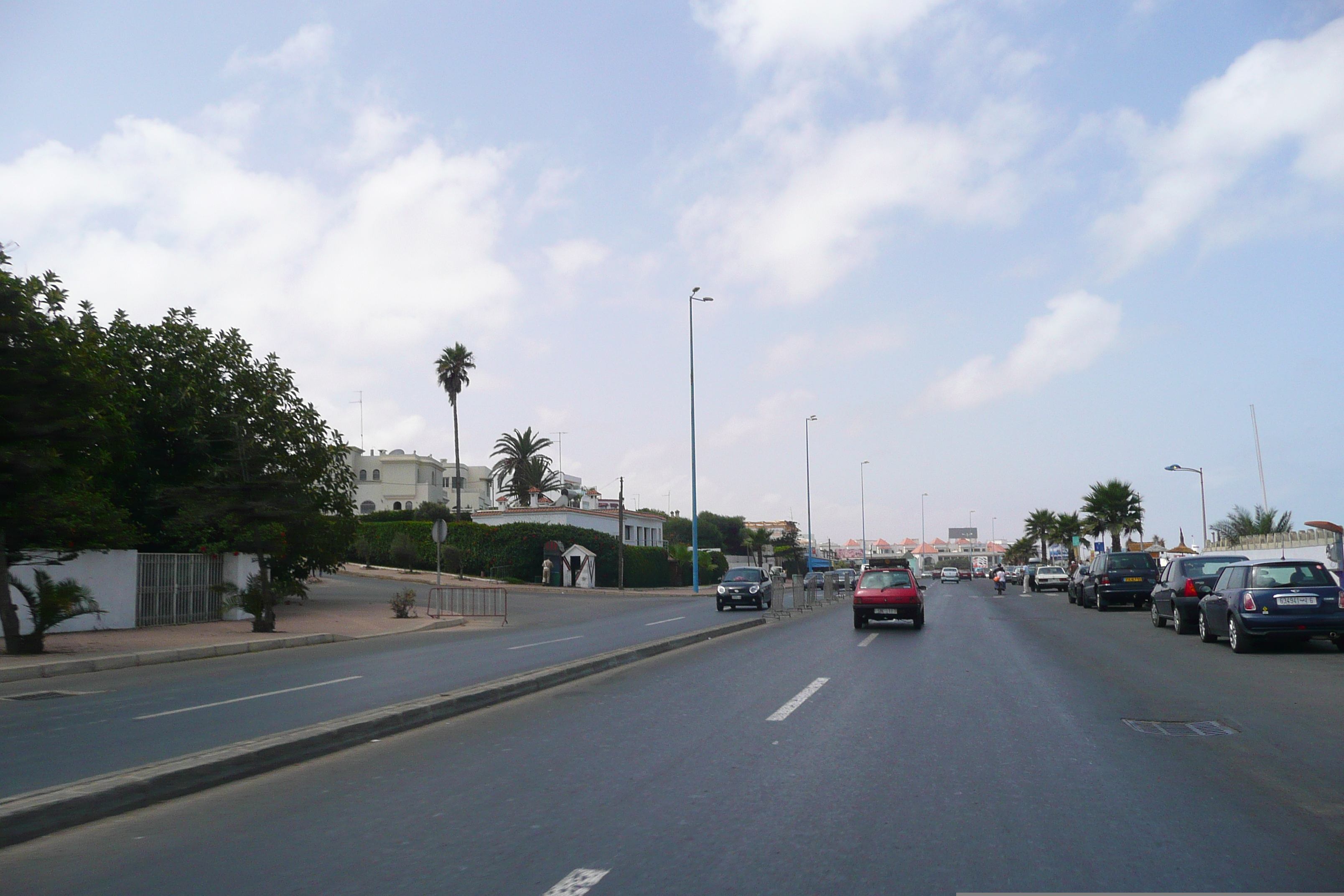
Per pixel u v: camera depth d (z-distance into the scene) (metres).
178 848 5.25
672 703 10.48
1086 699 10.58
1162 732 8.48
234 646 18.42
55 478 17.14
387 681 12.87
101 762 7.52
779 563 97.56
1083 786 6.47
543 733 8.70
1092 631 20.92
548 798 6.26
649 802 6.11
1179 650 16.41
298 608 29.28
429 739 8.51
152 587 22.28
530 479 79.62
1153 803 6.02
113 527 19.17
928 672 13.31
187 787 6.57
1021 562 147.38
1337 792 6.25
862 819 5.69
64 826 5.68
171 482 24.52
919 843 5.20
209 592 24.11
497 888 4.53
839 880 4.62
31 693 12.45
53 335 18.55
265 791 6.62
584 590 50.41
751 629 23.20
